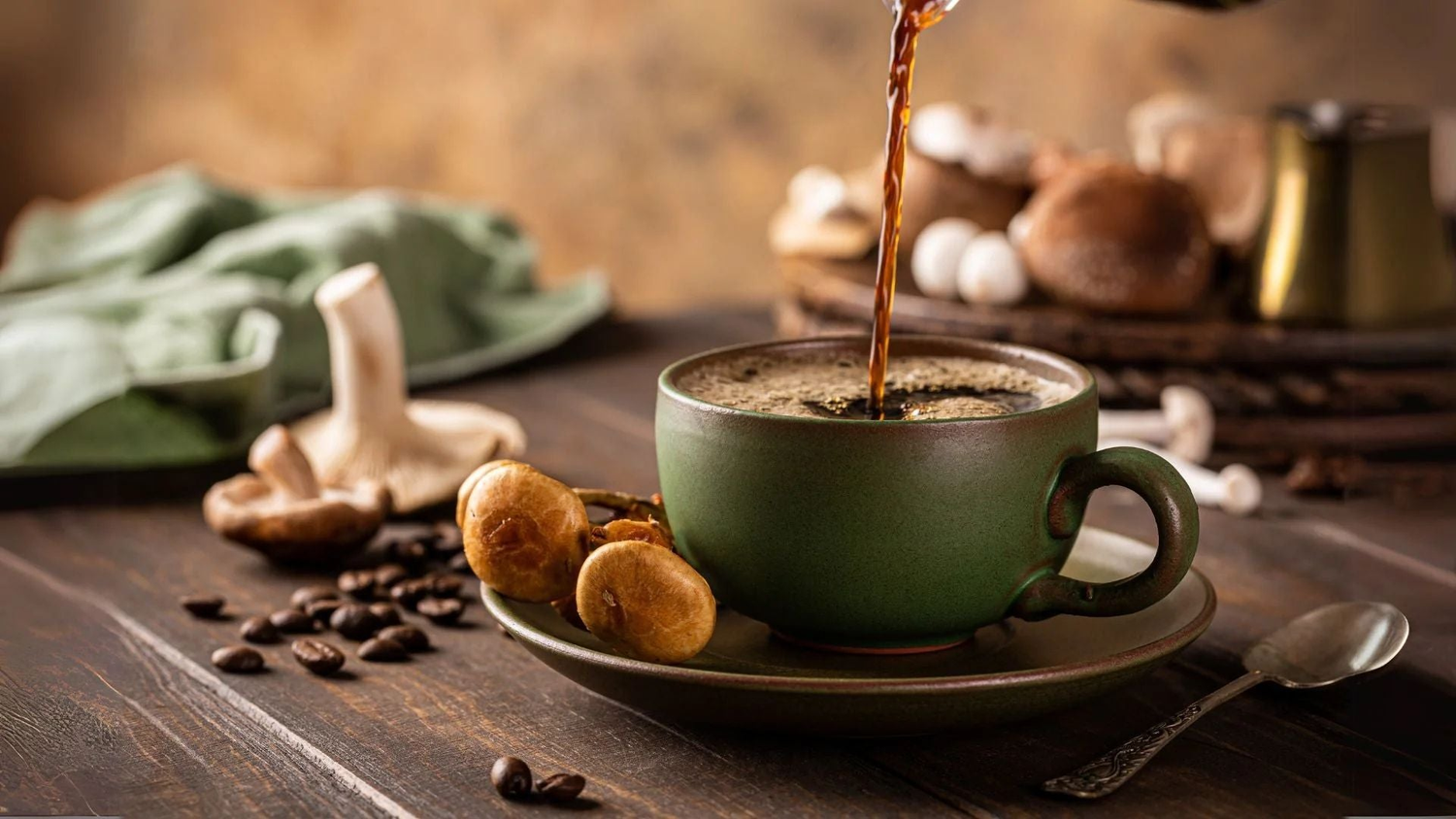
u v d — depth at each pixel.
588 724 0.74
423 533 0.88
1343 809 0.70
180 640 0.80
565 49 2.21
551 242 2.29
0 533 0.89
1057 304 1.02
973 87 1.87
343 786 0.71
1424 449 0.94
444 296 1.13
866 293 1.02
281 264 1.07
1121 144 1.77
